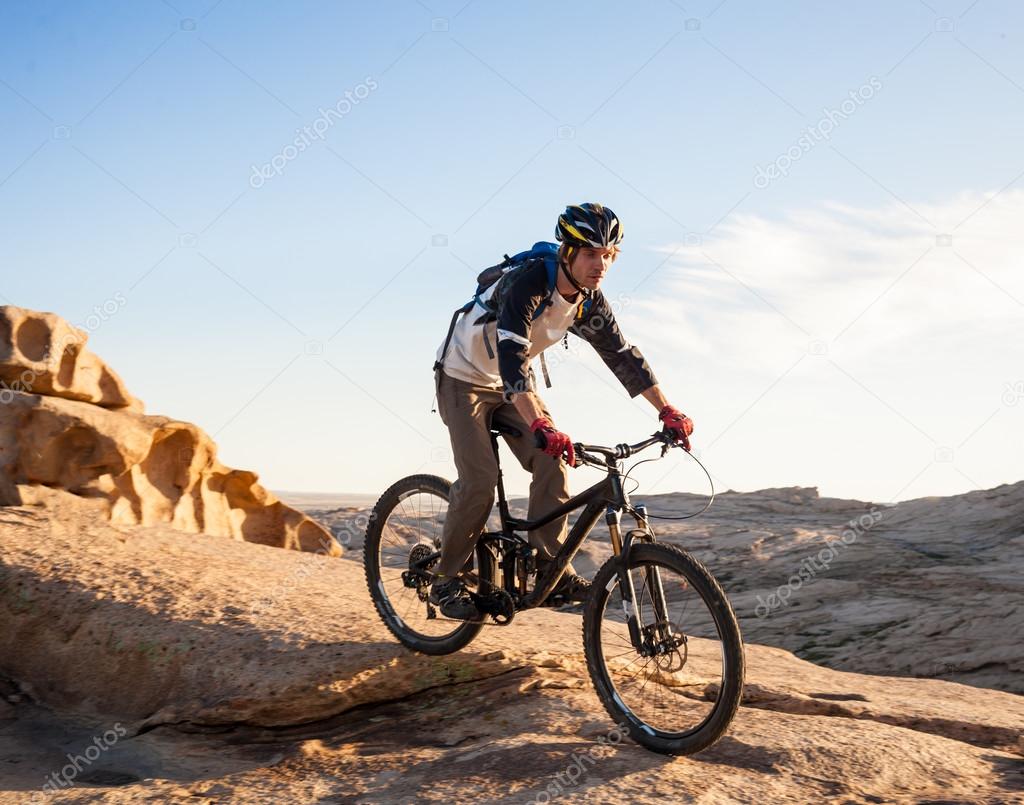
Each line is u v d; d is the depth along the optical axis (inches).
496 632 170.1
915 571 448.1
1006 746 140.3
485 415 149.6
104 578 179.9
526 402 132.7
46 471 237.0
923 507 589.6
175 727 144.0
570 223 133.5
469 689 151.3
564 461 126.6
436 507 166.1
